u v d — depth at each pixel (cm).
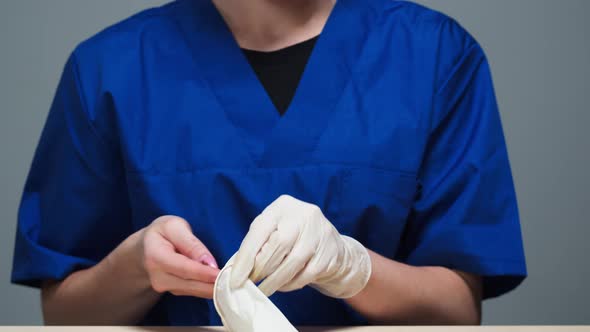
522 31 192
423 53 120
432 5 193
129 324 116
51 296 118
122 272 108
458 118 119
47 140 123
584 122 191
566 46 191
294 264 87
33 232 121
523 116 191
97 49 123
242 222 112
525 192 191
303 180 111
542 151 191
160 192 113
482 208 115
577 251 191
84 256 121
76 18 194
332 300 110
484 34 192
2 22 193
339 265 92
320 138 113
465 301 111
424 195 116
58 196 120
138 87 119
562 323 191
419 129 115
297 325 110
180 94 117
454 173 115
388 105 116
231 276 84
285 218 89
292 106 114
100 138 118
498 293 119
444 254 113
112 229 121
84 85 121
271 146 112
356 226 112
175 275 94
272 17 120
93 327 90
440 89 118
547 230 191
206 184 112
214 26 121
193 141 114
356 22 121
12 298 192
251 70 117
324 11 123
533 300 192
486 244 112
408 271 107
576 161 191
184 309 113
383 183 112
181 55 120
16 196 192
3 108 193
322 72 116
